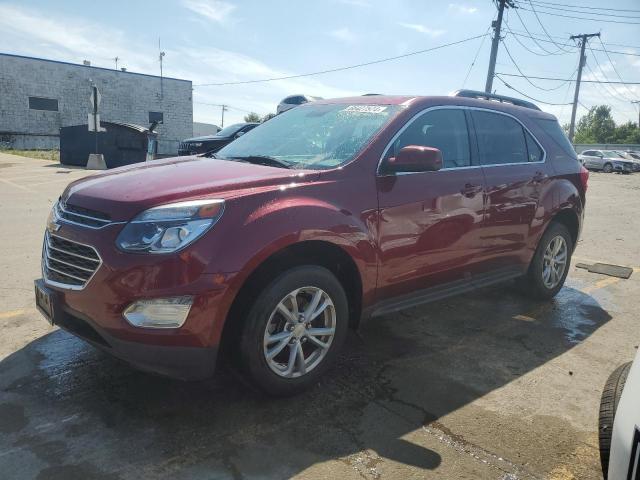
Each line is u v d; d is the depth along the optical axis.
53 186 13.32
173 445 2.80
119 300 2.75
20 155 26.59
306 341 3.34
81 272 2.95
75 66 42.84
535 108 5.52
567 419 3.24
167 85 47.62
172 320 2.76
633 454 1.81
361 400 3.35
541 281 5.30
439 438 2.98
